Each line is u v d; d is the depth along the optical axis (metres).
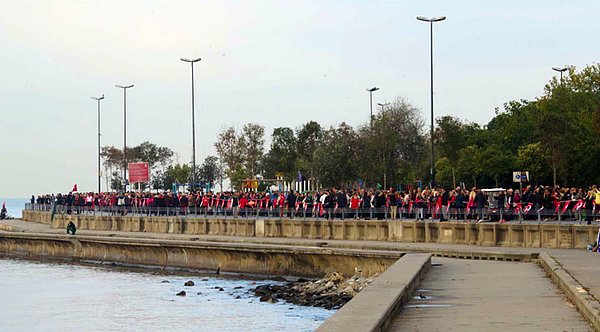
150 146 187.12
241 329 35.91
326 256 51.41
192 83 99.81
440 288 29.94
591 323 20.36
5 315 43.25
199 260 62.75
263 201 69.25
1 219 127.94
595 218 47.00
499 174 106.81
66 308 45.50
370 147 112.88
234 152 136.88
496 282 31.58
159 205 81.62
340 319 19.48
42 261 77.44
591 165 90.00
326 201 63.31
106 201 89.75
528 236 47.72
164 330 37.00
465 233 51.50
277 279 55.16
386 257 45.84
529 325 20.89
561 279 28.55
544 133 89.25
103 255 72.81
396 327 21.20
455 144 107.50
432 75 76.44
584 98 99.56
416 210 57.16
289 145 148.50
